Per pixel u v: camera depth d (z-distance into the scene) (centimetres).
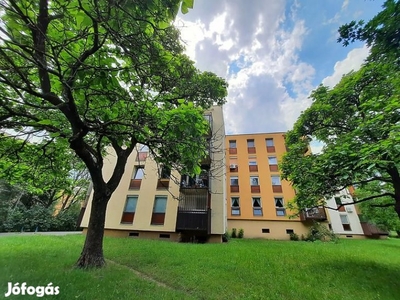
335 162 544
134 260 671
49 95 318
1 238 1018
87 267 533
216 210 1388
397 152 406
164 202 1482
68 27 280
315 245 1263
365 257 830
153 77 407
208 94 903
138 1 217
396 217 1582
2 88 365
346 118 798
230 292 437
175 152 523
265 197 2180
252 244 1273
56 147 611
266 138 2520
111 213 1497
